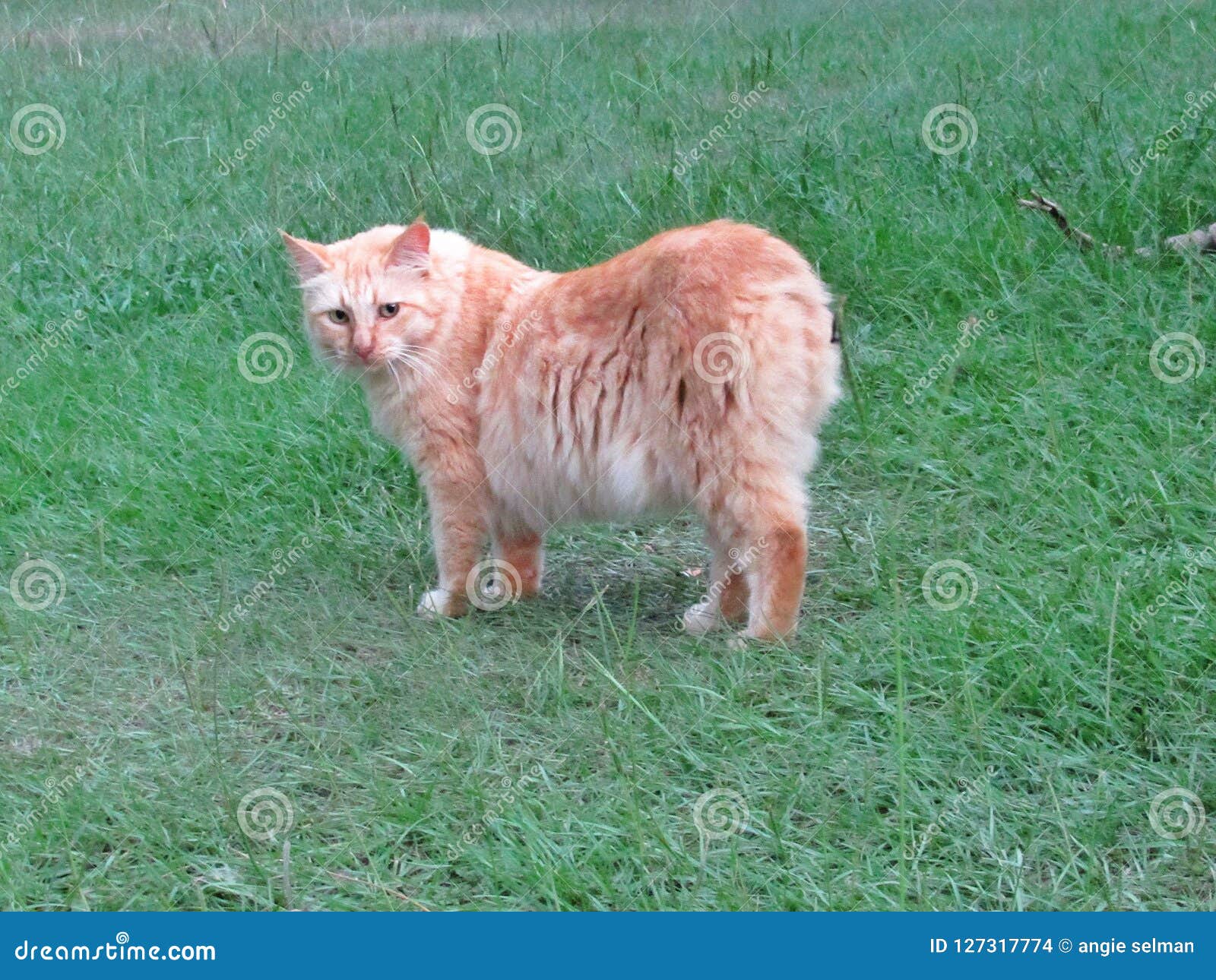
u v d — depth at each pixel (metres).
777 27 13.43
